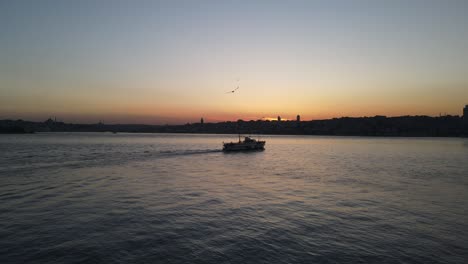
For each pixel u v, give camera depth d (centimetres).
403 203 2755
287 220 2198
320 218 2258
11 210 2386
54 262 1496
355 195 3094
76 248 1655
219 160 6888
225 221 2159
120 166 5312
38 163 5488
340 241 1806
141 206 2547
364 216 2325
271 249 1677
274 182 3903
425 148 12975
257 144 10844
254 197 2959
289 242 1780
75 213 2312
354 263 1527
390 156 8544
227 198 2898
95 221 2119
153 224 2070
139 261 1518
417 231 2000
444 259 1591
